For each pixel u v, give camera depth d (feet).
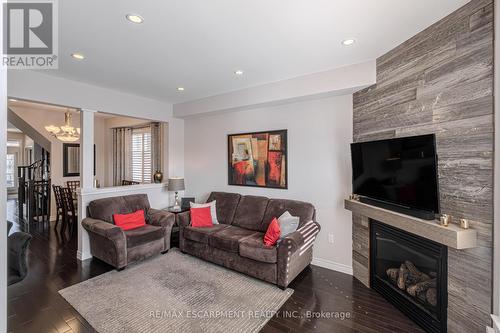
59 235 15.25
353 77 9.57
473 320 5.89
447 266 6.57
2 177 1.96
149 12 6.33
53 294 8.77
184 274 10.37
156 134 18.57
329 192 11.25
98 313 7.73
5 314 2.07
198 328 7.12
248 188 13.92
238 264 10.27
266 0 5.88
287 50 8.49
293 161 12.26
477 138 5.81
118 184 21.61
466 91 6.05
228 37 7.64
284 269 9.09
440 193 6.75
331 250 11.22
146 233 11.53
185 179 17.11
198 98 14.74
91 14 6.39
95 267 10.99
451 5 6.10
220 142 15.17
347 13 6.42
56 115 19.04
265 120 13.21
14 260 7.10
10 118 18.78
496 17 5.36
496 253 5.38
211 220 12.89
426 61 7.14
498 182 5.34
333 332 7.08
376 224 9.25
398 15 6.51
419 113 7.39
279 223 10.11
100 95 12.59
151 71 10.43
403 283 8.00
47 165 21.08
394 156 7.61
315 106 11.57
